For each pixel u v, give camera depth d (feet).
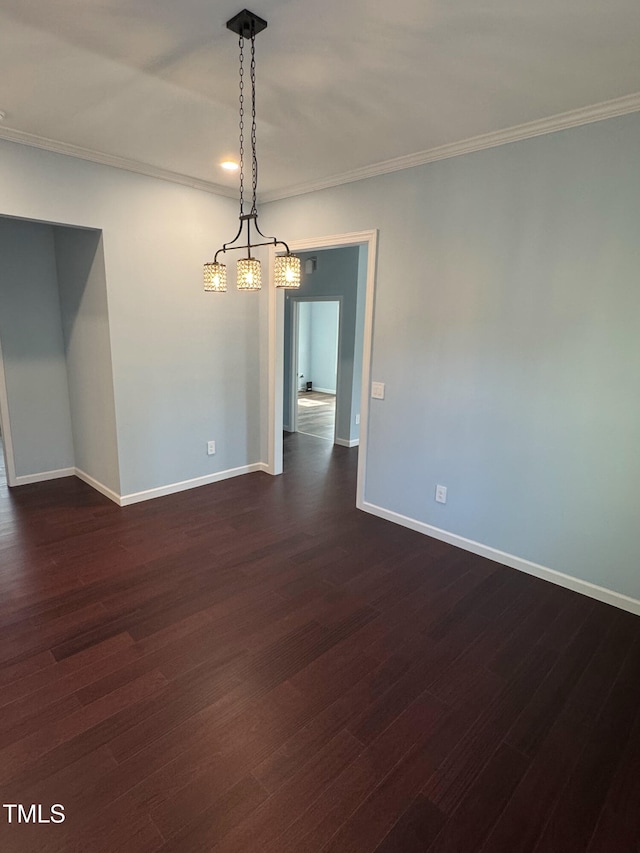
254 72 6.98
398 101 7.86
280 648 7.69
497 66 6.72
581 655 7.69
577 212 8.50
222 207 13.66
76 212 10.92
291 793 5.31
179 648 7.62
